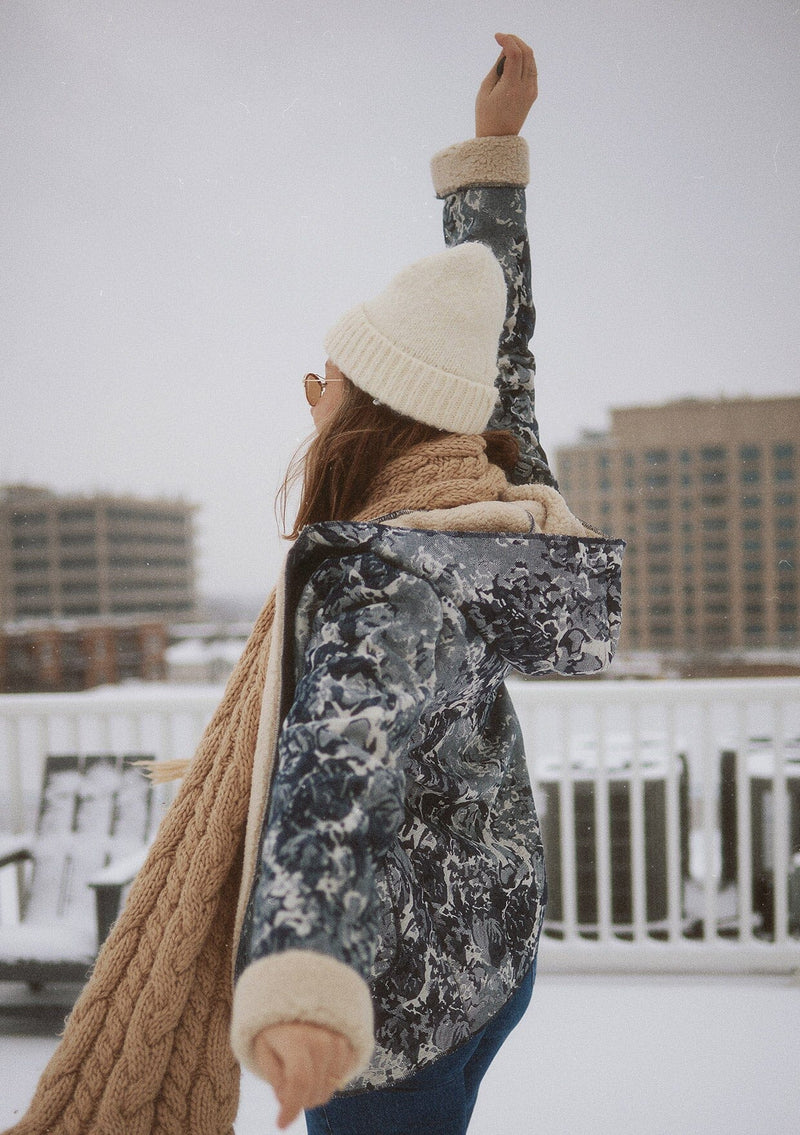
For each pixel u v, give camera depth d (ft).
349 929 1.84
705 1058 8.31
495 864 2.86
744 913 10.18
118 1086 2.48
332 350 2.81
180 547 333.83
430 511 2.54
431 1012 2.52
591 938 11.32
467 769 2.86
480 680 2.65
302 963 1.76
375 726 2.04
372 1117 2.63
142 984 2.52
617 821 11.46
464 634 2.41
